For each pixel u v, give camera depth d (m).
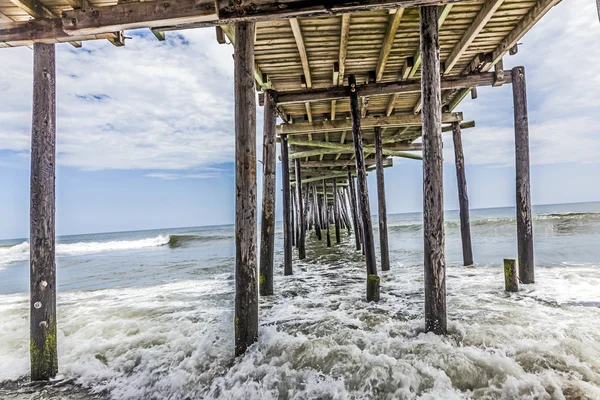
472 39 4.34
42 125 3.02
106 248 23.92
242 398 2.66
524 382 2.53
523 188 5.16
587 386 2.47
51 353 3.11
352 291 5.65
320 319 4.21
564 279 5.48
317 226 16.41
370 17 4.01
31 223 3.02
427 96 3.19
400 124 7.05
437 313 3.25
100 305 5.78
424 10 3.18
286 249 7.42
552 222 19.42
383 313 4.32
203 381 2.92
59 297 6.77
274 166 5.70
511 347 3.06
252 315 3.25
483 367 2.74
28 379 3.11
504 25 4.29
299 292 5.74
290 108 6.96
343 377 2.80
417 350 3.05
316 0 2.78
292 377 2.85
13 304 6.43
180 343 3.73
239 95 3.23
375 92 5.44
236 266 3.25
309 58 4.98
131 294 6.69
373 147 8.58
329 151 9.09
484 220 23.88
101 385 2.99
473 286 5.39
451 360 2.85
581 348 2.97
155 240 26.28
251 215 3.22
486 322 3.71
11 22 3.02
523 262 5.25
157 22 2.95
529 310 4.07
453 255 10.19
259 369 2.98
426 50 3.18
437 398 2.45
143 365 3.29
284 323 4.12
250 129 3.23
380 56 4.89
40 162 3.01
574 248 10.07
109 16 2.96
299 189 10.20
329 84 5.95
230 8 2.88
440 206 3.19
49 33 3.00
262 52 4.77
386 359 2.97
